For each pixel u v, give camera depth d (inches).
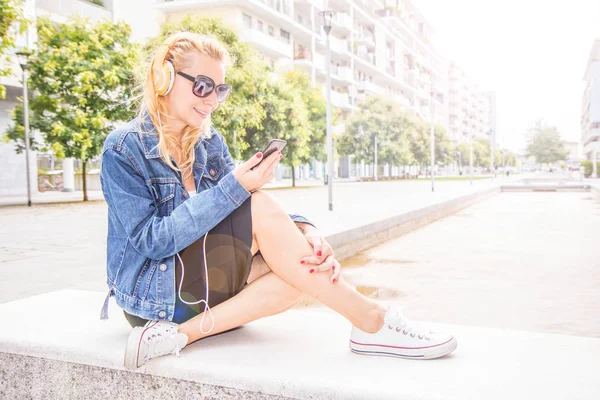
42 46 564.1
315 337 65.0
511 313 128.8
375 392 47.7
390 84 2345.0
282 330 68.2
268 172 57.0
